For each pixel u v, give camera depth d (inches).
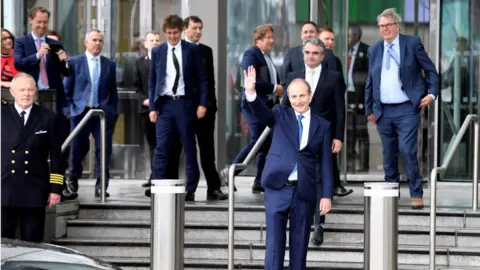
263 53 818.2
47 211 730.8
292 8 964.0
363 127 957.2
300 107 608.4
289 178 605.0
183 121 784.3
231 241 649.0
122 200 804.6
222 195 813.2
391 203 559.5
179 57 784.9
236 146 960.9
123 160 997.8
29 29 1003.9
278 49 967.0
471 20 949.8
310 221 611.5
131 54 998.4
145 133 913.5
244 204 768.3
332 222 749.3
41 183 652.1
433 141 943.0
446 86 952.9
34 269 379.6
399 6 954.7
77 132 775.1
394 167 765.3
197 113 790.5
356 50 958.4
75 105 838.5
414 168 751.7
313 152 607.8
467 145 948.0
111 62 846.5
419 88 750.5
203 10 950.4
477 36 948.6
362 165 958.4
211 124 817.5
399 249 705.6
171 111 784.3
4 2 1000.2
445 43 954.1
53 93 748.6
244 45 965.8
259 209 754.2
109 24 1002.1
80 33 1006.4
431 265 657.0
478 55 948.6
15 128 648.4
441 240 719.7
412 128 748.6
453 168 949.8
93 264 397.1
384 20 749.3
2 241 417.7
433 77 749.3
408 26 956.0
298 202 605.0
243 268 695.1
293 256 610.9
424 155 946.1
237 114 962.1
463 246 716.7
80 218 769.6
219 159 950.4
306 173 604.7
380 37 955.3
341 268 684.7
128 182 991.0
